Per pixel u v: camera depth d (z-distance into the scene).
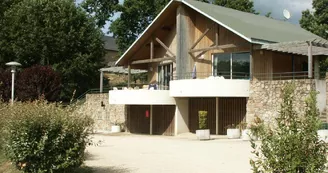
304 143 5.28
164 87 27.22
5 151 9.22
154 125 24.86
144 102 23.20
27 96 25.09
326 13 36.25
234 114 21.59
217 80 20.50
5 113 11.68
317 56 25.27
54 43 38.16
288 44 19.48
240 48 23.09
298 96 18.09
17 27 38.69
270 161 5.34
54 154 8.59
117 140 19.11
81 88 40.06
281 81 18.80
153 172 9.91
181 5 25.00
